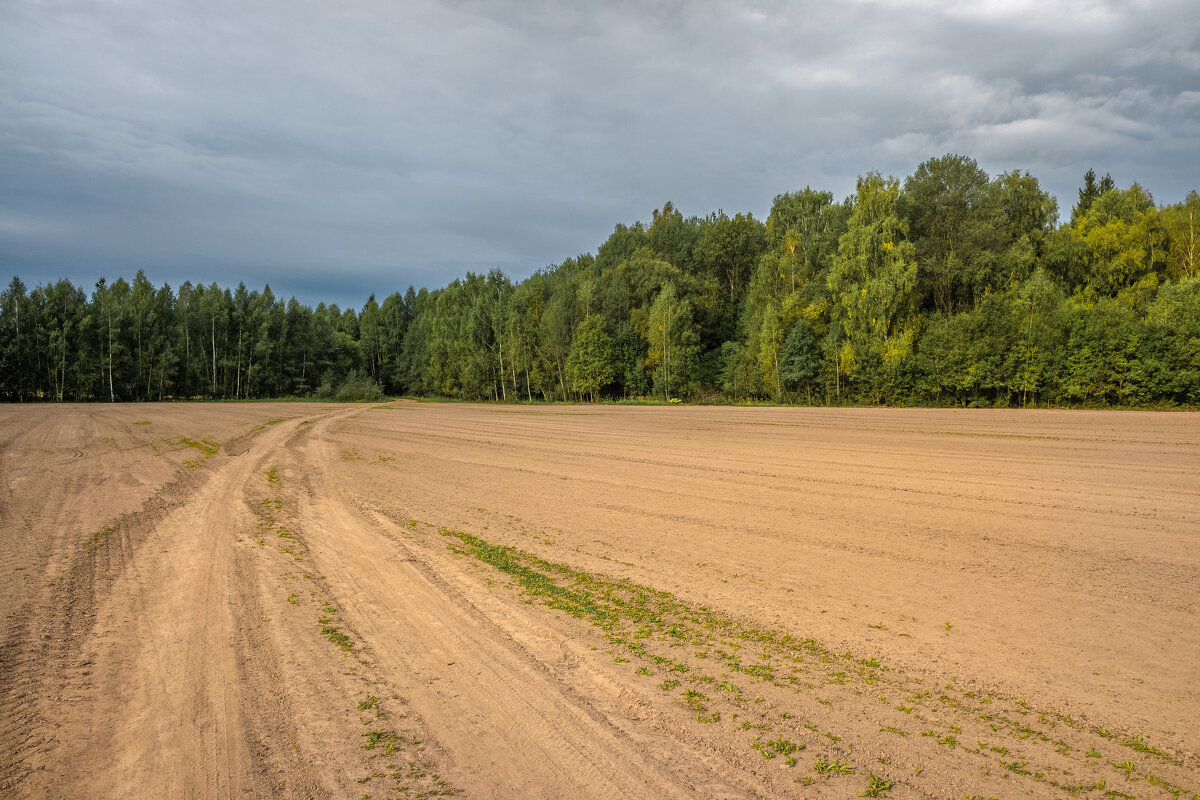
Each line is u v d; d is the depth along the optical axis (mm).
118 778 4875
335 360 120938
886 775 4812
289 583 9891
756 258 92938
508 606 8797
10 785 4773
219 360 103438
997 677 6457
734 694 6184
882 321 59344
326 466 23609
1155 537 11602
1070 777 4746
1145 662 6719
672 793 4602
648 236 109938
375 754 5180
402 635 7805
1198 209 55938
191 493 18125
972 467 19891
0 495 17891
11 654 7285
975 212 65625
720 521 13703
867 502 15227
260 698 6195
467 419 49781
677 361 77500
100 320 91750
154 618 8430
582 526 13508
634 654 7172
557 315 90312
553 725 5648
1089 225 61250
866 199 63031
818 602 8750
